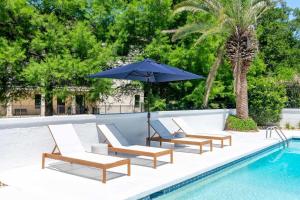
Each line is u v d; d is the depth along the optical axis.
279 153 14.55
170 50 21.34
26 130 9.55
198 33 21.91
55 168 9.47
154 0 20.91
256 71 24.38
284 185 9.12
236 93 20.48
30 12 18.25
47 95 19.41
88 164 8.25
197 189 8.74
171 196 8.11
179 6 19.45
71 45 18.89
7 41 18.36
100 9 20.91
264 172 10.80
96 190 7.31
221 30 18.41
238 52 19.44
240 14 18.91
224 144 14.59
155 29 21.53
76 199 6.68
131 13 20.86
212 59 21.75
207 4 19.33
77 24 19.72
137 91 24.39
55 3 19.95
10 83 20.00
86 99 21.56
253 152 13.10
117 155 11.62
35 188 7.46
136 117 13.66
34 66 17.23
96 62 18.20
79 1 20.27
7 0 17.62
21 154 9.43
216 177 10.07
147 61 11.66
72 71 17.48
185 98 22.81
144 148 10.36
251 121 20.42
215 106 24.42
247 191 8.57
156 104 21.78
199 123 18.25
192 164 10.15
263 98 23.09
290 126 23.41
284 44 32.00
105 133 11.28
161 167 9.71
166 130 13.60
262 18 31.75
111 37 21.70
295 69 30.92
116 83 24.11
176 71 11.89
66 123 10.73
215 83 23.31
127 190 7.30
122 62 22.14
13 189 7.38
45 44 18.17
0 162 8.91
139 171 9.16
